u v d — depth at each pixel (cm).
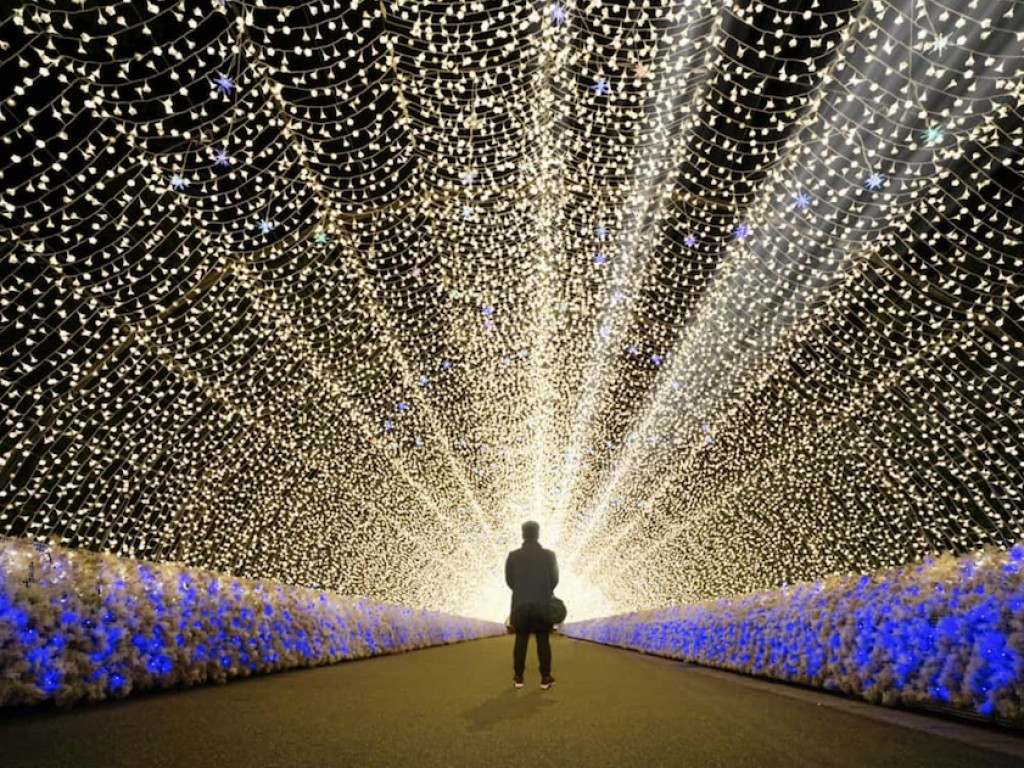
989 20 560
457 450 1917
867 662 553
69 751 323
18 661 431
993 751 344
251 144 793
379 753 330
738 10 679
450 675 783
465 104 882
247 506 1102
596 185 1070
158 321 855
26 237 790
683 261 1225
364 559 1558
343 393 1307
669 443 1825
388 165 955
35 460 810
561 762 315
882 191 905
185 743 347
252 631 749
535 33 754
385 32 730
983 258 784
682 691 641
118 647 522
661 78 842
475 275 1331
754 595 938
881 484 1062
